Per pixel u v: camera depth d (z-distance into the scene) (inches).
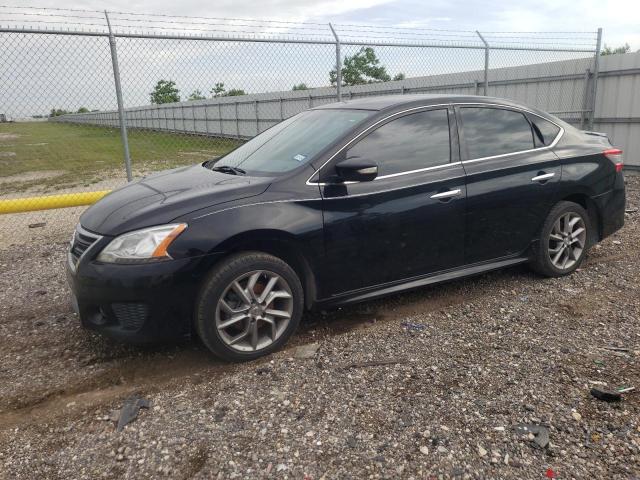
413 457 96.3
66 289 188.7
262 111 744.3
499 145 168.4
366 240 143.4
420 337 144.4
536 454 96.5
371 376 124.5
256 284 134.3
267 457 97.3
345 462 95.4
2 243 256.2
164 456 98.6
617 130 434.3
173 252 121.4
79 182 496.4
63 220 309.3
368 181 134.8
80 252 129.8
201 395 118.6
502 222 166.9
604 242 230.8
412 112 155.4
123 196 142.7
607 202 191.2
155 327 123.5
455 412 109.4
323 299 143.1
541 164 173.2
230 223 126.0
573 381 120.0
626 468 92.4
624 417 106.3
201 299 124.8
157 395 119.2
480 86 527.5
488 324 151.6
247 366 131.1
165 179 153.8
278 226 130.0
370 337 145.2
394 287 153.3
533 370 125.3
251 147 170.6
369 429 104.6
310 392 118.3
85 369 131.8
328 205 137.6
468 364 128.9
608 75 432.5
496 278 188.4
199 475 93.2
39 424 109.8
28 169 619.8
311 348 138.3
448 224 155.7
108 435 105.5
